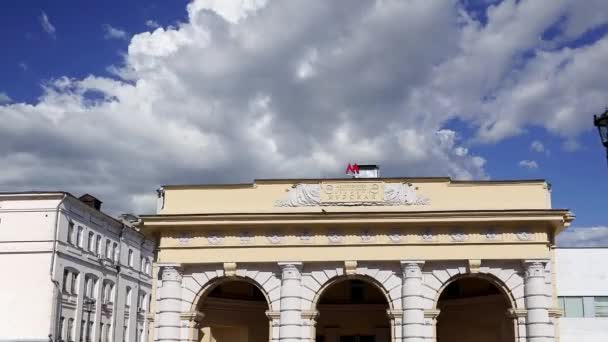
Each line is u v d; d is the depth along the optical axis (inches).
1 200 2417.6
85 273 2583.7
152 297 1644.9
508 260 1568.7
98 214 2706.7
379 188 1627.7
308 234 1603.1
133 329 3009.4
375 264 1589.6
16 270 2358.5
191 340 1598.2
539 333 1520.7
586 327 1856.5
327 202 1625.2
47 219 2393.0
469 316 1838.1
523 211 1555.1
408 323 1544.0
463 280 1867.6
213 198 1654.8
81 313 2529.5
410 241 1583.4
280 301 1585.9
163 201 1667.1
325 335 1946.4
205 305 1809.8
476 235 1581.0
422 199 1619.1
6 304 2336.4
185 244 1620.3
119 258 2903.5
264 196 1644.9
